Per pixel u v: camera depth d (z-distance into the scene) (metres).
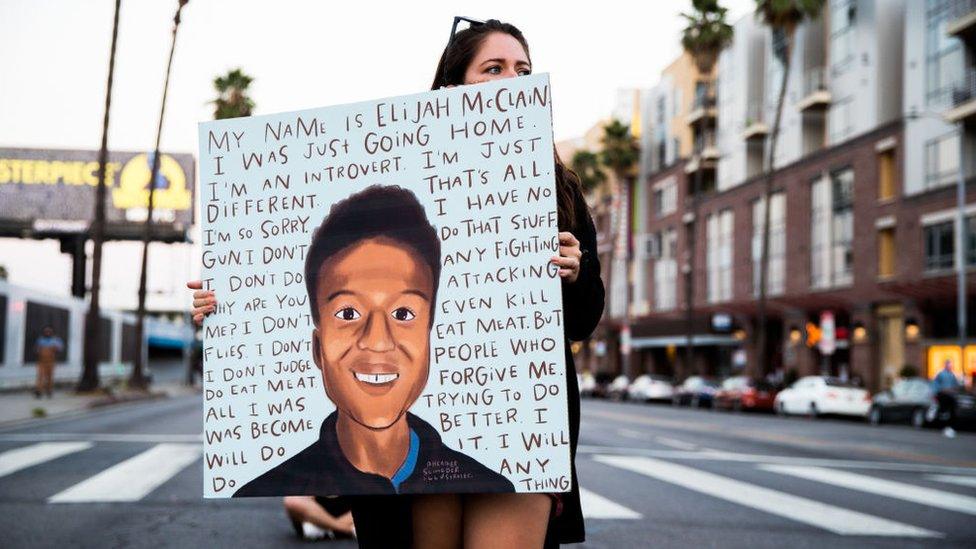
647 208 61.91
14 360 29.67
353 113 2.51
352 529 5.97
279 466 2.44
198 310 2.53
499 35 2.60
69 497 7.65
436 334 2.38
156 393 35.16
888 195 34.66
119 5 27.95
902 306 33.25
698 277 52.56
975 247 29.12
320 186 2.51
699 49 42.03
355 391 2.40
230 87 39.31
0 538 5.90
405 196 2.45
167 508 7.18
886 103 35.50
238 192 2.56
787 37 36.28
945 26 30.98
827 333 32.62
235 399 2.48
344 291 2.45
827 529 6.73
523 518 2.29
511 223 2.37
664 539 6.23
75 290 48.84
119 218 49.62
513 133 2.40
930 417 23.31
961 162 27.77
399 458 2.35
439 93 2.46
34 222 48.84
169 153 49.91
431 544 2.39
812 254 39.97
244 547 5.75
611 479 9.56
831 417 31.05
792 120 42.12
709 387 39.88
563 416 2.27
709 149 50.56
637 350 62.78
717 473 10.26
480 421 2.31
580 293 2.44
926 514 7.54
